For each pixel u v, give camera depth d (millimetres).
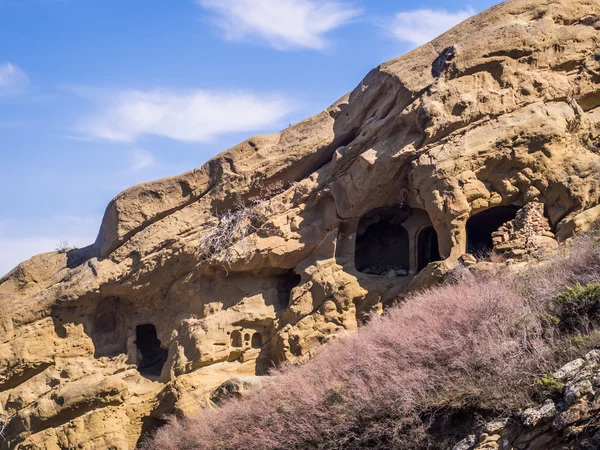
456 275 21391
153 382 25766
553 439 14648
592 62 24156
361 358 19281
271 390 20953
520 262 21203
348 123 25906
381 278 24109
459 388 16719
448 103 23344
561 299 17438
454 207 22453
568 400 14703
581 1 24797
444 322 18781
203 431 21266
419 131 23547
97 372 26438
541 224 22109
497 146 22828
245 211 25859
